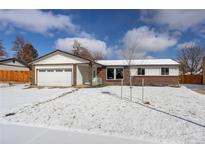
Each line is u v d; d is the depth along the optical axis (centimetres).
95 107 995
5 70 3178
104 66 2652
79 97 1324
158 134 610
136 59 3075
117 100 1198
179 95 1510
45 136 585
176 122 735
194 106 1055
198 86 2753
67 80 2272
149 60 2844
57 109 961
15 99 1313
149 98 1309
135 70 2603
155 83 2553
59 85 2291
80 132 626
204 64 3272
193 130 646
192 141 551
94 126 700
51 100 1212
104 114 860
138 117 807
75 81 2248
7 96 1479
